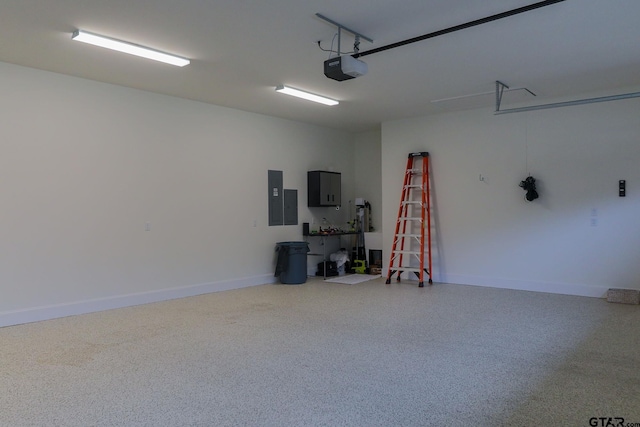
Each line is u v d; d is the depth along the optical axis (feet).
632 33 14.11
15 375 11.62
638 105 20.04
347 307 19.26
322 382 11.09
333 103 22.71
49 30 13.60
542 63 16.94
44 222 17.29
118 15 12.62
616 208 20.63
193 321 16.96
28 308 16.85
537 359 12.67
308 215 28.45
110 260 19.13
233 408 9.71
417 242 26.50
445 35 14.17
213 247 23.06
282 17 12.80
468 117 24.66
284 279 25.29
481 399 10.11
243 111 24.57
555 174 22.13
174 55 15.70
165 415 9.42
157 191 20.79
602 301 20.22
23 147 16.80
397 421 9.11
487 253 24.17
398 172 27.17
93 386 10.91
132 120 19.94
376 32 13.89
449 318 17.28
